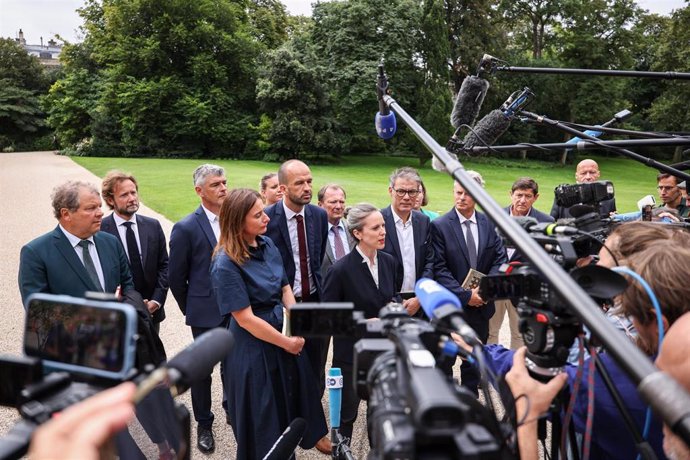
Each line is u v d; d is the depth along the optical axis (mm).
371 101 38562
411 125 1828
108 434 777
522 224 1778
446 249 4438
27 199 16844
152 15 41000
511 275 1485
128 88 39562
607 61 43312
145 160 33906
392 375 1135
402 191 4191
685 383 1241
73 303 1065
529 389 1446
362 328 1438
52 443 743
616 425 1573
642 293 1478
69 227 3307
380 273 3703
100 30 43156
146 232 4504
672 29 34875
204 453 3793
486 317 4262
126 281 3691
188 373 1105
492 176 34500
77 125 44281
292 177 4086
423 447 915
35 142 53344
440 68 38219
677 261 1462
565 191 2512
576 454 1636
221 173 4129
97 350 1028
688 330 1265
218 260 3008
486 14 42281
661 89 46250
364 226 3520
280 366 3051
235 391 3010
